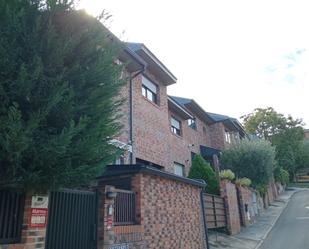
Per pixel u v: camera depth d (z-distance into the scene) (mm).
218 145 26688
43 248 4680
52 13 4656
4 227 4305
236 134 31562
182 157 19328
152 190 8664
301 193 45062
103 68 5105
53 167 4254
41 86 4328
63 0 4746
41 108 4191
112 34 5535
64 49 4512
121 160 11883
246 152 25469
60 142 4059
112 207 6559
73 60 4980
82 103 4852
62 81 4637
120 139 11891
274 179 41906
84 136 4723
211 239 14188
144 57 14766
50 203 5176
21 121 3873
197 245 11141
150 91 15867
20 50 4199
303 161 61688
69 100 4508
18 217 4531
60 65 4598
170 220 9383
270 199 34625
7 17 4023
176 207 9977
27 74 3961
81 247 5734
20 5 4301
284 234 16922
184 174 19281
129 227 7234
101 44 5273
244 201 20734
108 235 6242
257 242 14859
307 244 13961
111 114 5555
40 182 4262
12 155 3781
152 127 14969
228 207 16594
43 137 4246
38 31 4500
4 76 3965
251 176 25203
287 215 25406
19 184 4211
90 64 5125
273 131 55875
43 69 4371
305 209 27719
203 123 26047
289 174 60281
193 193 11781
